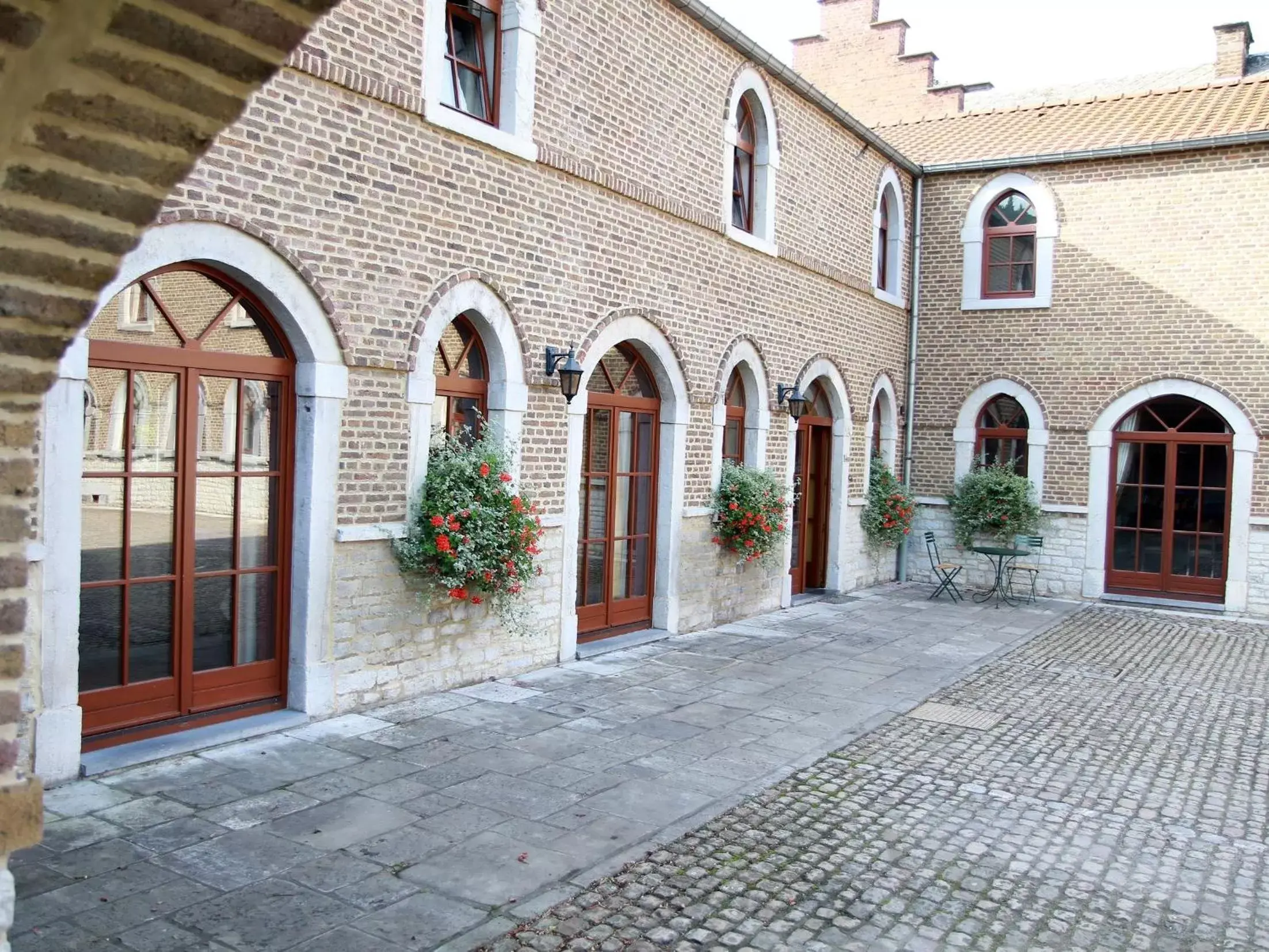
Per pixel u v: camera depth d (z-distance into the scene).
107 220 2.61
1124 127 16.11
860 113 21.41
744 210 12.36
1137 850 5.76
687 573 11.43
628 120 9.88
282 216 6.62
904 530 16.03
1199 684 10.13
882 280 16.28
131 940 4.14
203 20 2.38
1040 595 15.99
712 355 11.48
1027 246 16.33
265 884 4.73
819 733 7.81
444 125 7.73
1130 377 15.43
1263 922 4.89
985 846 5.73
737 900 4.88
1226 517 14.96
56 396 5.54
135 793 5.72
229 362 6.68
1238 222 14.70
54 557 5.60
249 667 7.00
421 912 4.55
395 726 7.27
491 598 8.55
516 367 8.66
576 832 5.58
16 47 2.20
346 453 7.22
